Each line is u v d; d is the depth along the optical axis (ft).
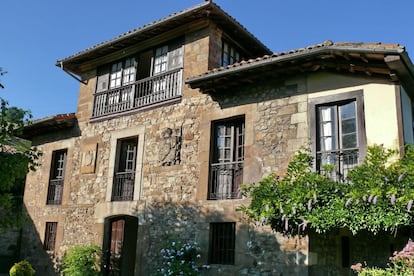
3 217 22.58
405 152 22.82
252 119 29.14
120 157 37.27
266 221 23.58
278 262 25.39
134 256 38.45
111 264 36.73
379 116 24.36
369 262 25.76
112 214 35.32
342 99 25.82
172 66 34.86
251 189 26.43
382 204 19.90
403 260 19.01
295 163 24.88
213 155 30.86
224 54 34.76
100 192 37.04
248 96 29.81
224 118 30.55
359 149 24.57
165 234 31.19
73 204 39.11
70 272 34.17
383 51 22.63
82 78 42.78
